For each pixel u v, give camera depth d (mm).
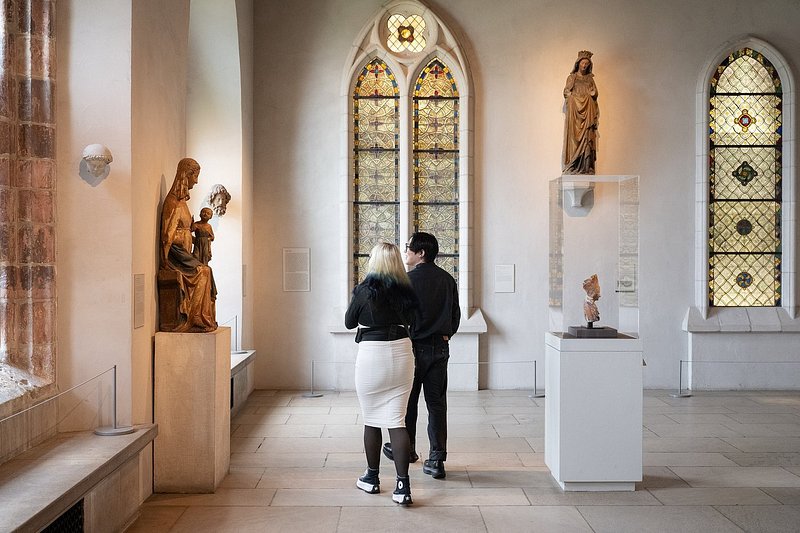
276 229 9742
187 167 5438
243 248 9055
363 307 4820
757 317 9695
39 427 4379
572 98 9344
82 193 4707
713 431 7148
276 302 9719
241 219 8984
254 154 9742
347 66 9727
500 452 6336
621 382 5094
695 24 9789
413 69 9719
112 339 4719
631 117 9758
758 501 4926
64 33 4703
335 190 9773
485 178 9758
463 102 9672
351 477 5516
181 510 4719
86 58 4711
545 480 5418
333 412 8125
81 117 4711
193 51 8859
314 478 5484
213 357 5070
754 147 9906
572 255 5094
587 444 5086
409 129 9742
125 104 4727
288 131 9758
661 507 4793
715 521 4527
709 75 9719
